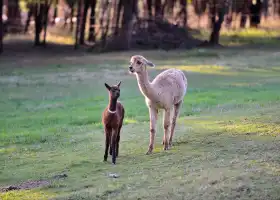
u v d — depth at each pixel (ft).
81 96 252.83
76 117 201.46
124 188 109.09
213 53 390.83
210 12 546.26
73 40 530.68
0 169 133.69
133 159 131.44
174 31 457.68
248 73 298.15
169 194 101.86
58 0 618.44
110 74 312.50
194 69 318.86
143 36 451.53
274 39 470.39
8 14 632.38
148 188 107.14
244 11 550.36
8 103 240.94
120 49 435.53
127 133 163.12
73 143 157.79
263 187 98.94
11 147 159.43
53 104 233.35
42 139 167.12
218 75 293.64
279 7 612.70
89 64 362.53
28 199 108.17
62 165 132.87
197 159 123.34
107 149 131.44
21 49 467.11
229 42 462.19
